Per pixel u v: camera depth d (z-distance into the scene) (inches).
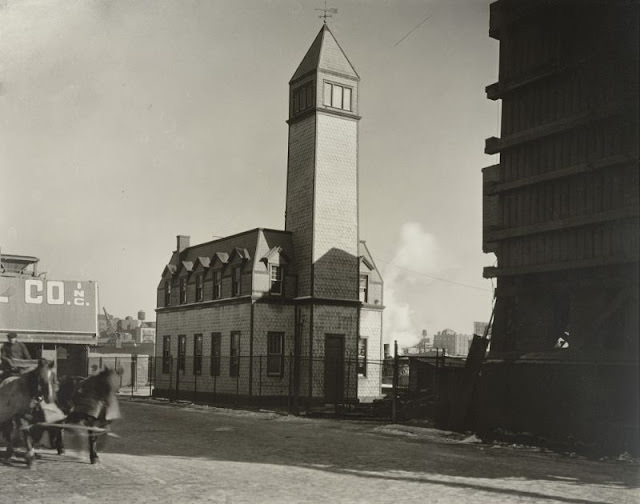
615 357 754.2
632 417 733.9
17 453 605.6
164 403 1600.6
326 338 1563.7
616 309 775.1
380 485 503.5
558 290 849.5
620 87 783.1
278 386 1561.3
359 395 1637.6
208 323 1729.8
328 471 570.9
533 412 828.6
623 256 770.2
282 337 1583.4
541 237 884.6
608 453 718.5
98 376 576.7
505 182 925.2
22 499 424.2
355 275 1620.3
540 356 840.9
